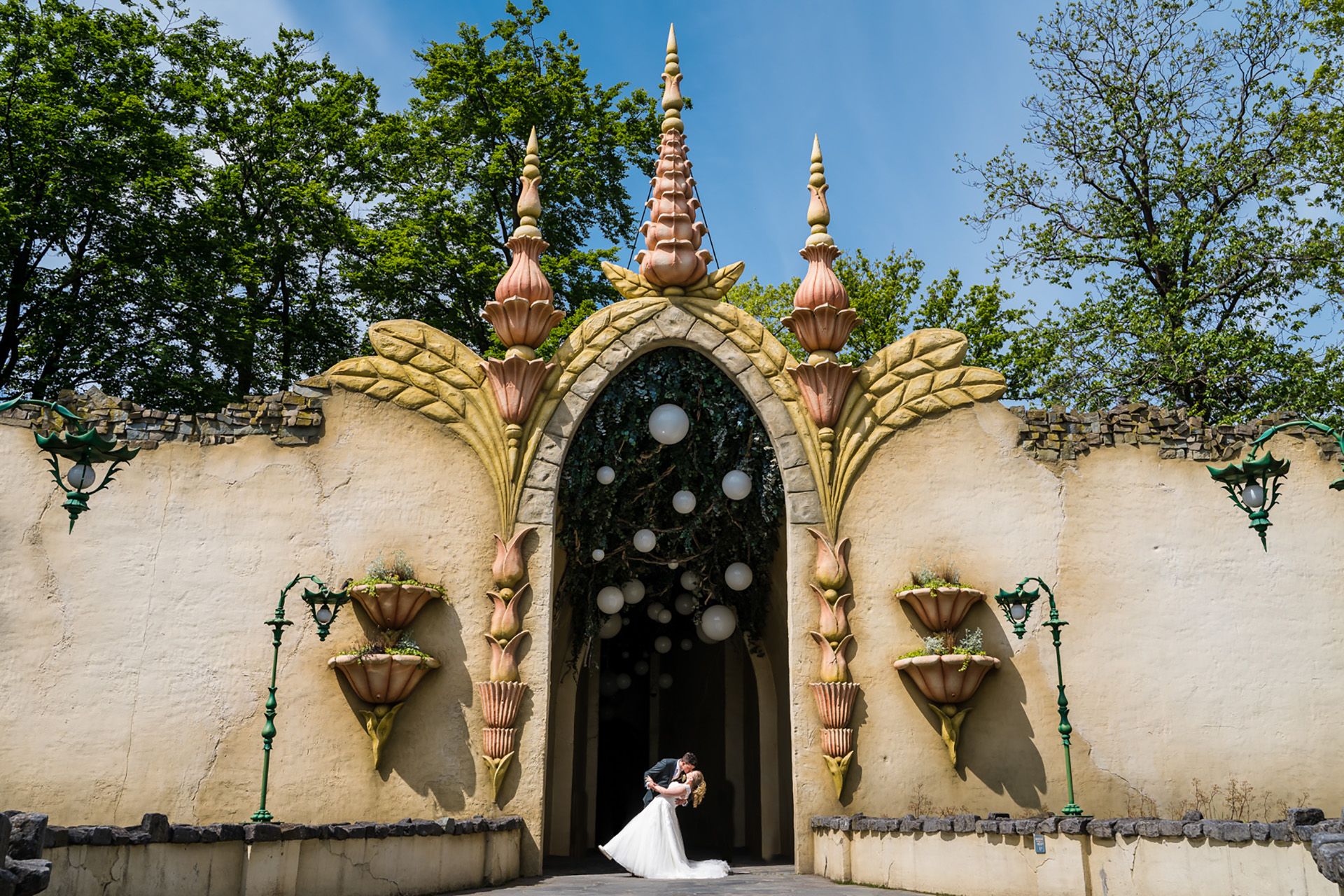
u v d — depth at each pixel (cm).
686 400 1362
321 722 1200
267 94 2392
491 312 1334
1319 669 1254
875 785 1223
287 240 2352
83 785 1148
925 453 1329
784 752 1491
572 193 2381
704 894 1002
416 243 2291
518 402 1301
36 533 1213
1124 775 1225
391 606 1209
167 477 1252
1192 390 2102
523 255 1364
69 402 1268
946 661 1210
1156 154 2216
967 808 1216
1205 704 1245
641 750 2006
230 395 2191
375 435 1298
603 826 1944
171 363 2144
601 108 2439
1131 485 1320
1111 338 2142
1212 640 1266
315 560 1248
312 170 2417
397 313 2438
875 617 1277
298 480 1271
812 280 1373
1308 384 1953
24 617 1187
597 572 1437
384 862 953
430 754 1205
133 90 2102
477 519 1285
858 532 1302
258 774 1176
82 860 683
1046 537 1299
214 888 785
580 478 1328
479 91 2331
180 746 1173
